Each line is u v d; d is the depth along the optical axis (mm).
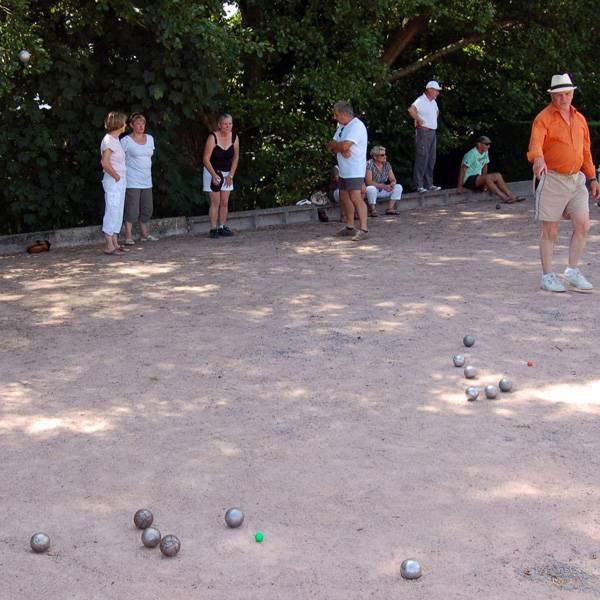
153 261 11453
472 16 16812
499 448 5258
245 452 5305
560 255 11000
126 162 12766
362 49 15812
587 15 17797
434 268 10406
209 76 13742
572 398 6078
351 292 9281
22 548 4262
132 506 4664
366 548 4160
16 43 11602
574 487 4730
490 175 16156
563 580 3852
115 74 13734
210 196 13367
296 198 16641
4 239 12742
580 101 19656
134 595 3834
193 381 6629
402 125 18609
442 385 6398
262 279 10078
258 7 15680
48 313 8820
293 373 6738
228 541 4270
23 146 13219
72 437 5621
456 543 4184
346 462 5113
